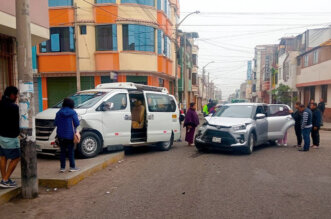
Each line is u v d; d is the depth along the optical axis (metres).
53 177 6.02
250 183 6.25
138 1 20.78
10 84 9.06
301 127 10.61
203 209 4.73
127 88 9.72
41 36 9.34
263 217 4.42
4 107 5.10
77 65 17.75
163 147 10.73
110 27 20.36
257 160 8.75
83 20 20.20
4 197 5.00
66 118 6.35
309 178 6.68
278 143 12.01
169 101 11.18
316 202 5.09
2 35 8.69
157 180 6.48
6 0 7.72
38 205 4.94
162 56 22.28
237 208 4.78
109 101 8.88
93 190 5.77
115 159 8.55
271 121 11.12
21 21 4.92
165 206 4.88
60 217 4.45
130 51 20.22
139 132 9.86
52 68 20.42
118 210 4.71
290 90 32.16
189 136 11.94
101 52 20.20
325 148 11.22
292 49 36.75
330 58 23.77
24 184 5.22
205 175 6.93
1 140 5.12
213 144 9.65
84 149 8.02
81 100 8.89
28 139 5.15
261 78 58.56
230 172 7.22
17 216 4.48
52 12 20.44
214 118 10.41
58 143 6.58
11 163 5.30
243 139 9.39
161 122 10.45
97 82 21.27
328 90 24.69
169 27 25.59
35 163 5.28
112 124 8.75
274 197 5.34
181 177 6.74
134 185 6.10
